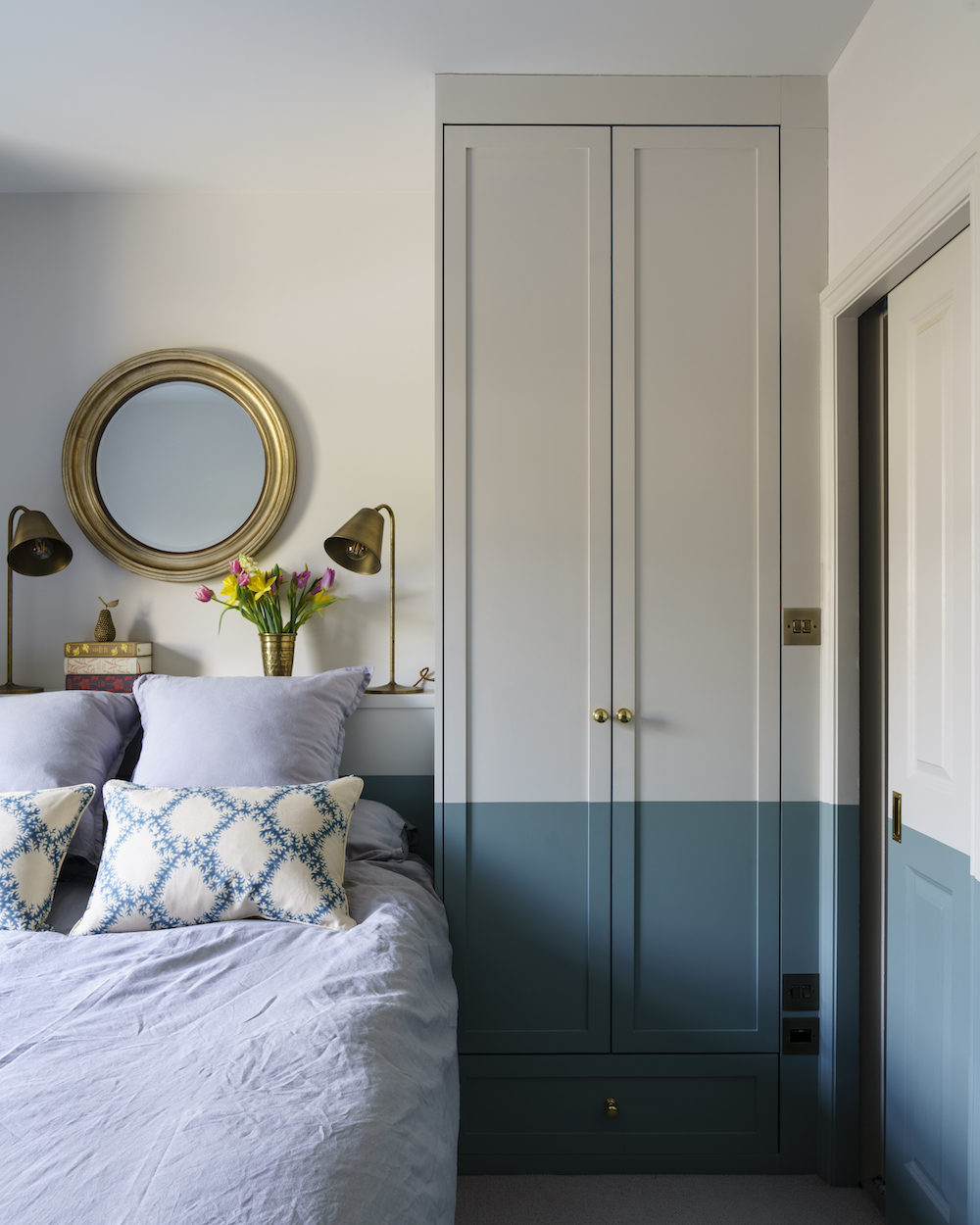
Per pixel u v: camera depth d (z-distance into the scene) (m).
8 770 1.82
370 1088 1.04
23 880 1.58
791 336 1.93
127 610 2.38
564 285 1.92
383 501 2.38
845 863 1.88
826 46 1.82
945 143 1.41
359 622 2.37
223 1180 0.84
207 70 1.85
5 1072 1.05
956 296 1.44
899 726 1.69
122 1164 0.86
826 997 1.90
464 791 1.92
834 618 1.88
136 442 2.38
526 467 1.92
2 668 2.37
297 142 2.15
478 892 1.93
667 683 1.93
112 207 2.38
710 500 1.93
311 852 1.61
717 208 1.93
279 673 2.23
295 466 2.36
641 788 1.93
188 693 2.01
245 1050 1.11
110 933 1.54
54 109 1.99
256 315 2.38
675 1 1.66
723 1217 1.74
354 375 2.38
